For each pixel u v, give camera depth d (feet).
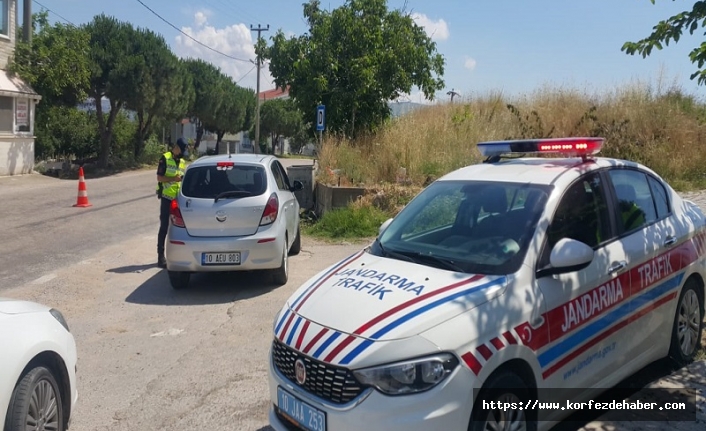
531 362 11.10
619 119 45.09
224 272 28.84
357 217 36.55
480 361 10.32
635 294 13.78
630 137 43.78
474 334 10.41
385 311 10.89
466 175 15.49
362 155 47.26
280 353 11.71
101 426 14.16
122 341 19.66
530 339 11.08
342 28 55.72
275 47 59.16
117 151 101.14
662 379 15.47
